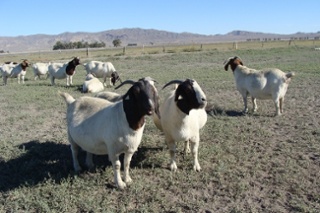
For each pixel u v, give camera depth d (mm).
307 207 2541
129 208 2609
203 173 3166
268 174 3139
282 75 4906
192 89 2881
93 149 3027
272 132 4340
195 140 3191
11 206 2674
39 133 4582
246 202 2668
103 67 8867
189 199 2721
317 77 8547
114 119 2789
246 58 14602
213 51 18750
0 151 3811
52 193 2828
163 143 4000
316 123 4676
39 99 6867
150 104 2586
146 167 3336
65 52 23031
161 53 18797
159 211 2564
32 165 3404
